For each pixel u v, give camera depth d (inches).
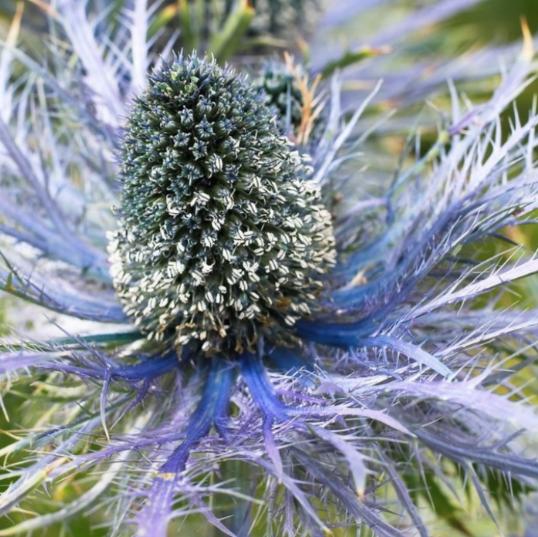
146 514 3.2
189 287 4.3
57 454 3.6
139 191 4.2
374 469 4.2
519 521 4.8
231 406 4.4
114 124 5.2
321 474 3.7
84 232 5.1
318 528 3.7
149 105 4.2
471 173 4.4
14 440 4.9
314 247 4.5
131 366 4.3
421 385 3.5
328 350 4.5
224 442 3.8
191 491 3.3
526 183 4.1
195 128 4.1
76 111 5.2
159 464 3.7
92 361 4.2
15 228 4.8
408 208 4.9
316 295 4.5
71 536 5.1
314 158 4.9
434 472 4.5
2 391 4.1
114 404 4.1
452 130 4.8
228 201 4.2
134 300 4.4
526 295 5.0
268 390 4.2
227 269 4.3
